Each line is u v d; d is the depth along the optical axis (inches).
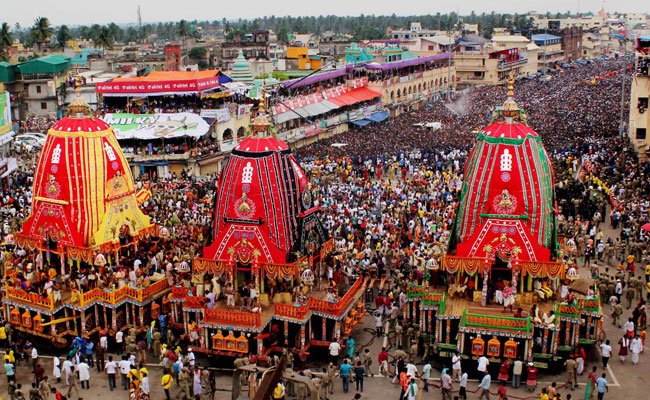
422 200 2158.0
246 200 1301.7
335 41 7411.4
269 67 4891.7
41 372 1195.9
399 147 3080.7
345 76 4254.4
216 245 1330.0
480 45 5743.1
